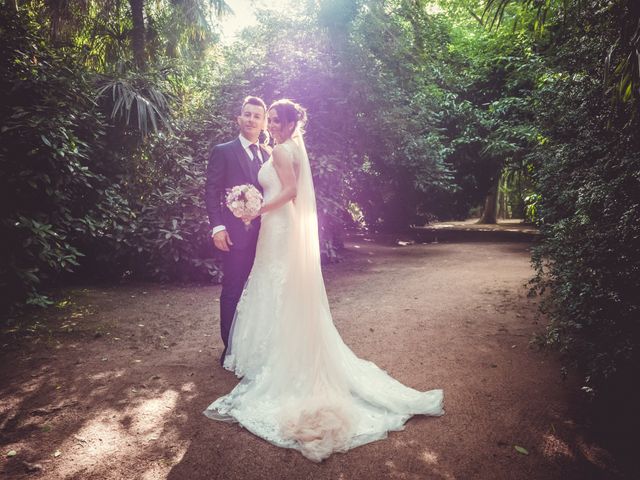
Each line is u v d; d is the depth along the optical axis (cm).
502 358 323
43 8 736
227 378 296
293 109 285
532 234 1307
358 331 395
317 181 768
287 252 282
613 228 223
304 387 252
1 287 422
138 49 870
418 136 993
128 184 624
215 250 635
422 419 240
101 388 277
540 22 299
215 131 766
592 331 234
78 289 532
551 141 330
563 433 223
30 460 201
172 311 459
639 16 192
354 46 780
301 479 191
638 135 231
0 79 449
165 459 204
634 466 197
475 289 549
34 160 458
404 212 1380
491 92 1300
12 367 307
